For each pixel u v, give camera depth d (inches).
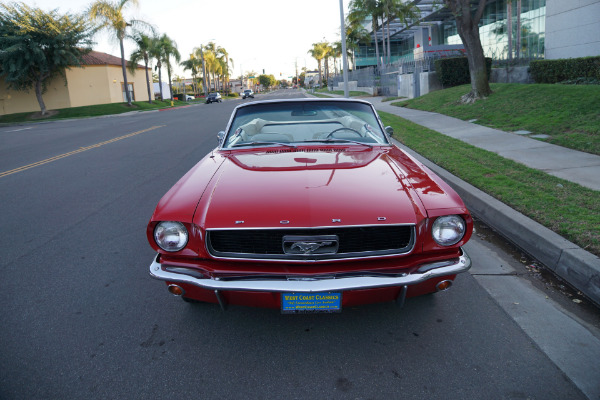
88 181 286.4
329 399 84.0
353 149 133.6
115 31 1403.8
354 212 92.5
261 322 112.4
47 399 85.7
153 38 1563.7
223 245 94.2
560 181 206.4
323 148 134.4
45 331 110.4
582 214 157.9
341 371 92.1
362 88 1467.8
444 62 752.3
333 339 104.0
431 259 94.9
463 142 326.6
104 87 1477.6
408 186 103.2
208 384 89.1
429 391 85.4
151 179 283.9
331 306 92.2
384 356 96.9
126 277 141.3
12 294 131.0
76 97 1417.3
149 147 434.9
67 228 191.5
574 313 112.6
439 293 124.6
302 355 98.1
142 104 1553.9
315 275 90.6
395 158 125.3
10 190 268.2
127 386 89.0
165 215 95.5
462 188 207.2
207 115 898.7
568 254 128.7
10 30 1143.6
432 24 1512.1
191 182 111.3
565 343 99.7
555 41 754.2
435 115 511.5
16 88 1221.7
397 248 94.1
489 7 1110.4
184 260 96.7
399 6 1296.8
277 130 145.5
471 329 106.3
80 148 450.6
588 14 672.4
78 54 1259.8
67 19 1219.2
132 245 169.3
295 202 95.6
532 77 605.9
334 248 92.0
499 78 673.6
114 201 233.1
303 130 145.4
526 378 88.4
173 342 104.4
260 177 109.5
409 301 120.8
